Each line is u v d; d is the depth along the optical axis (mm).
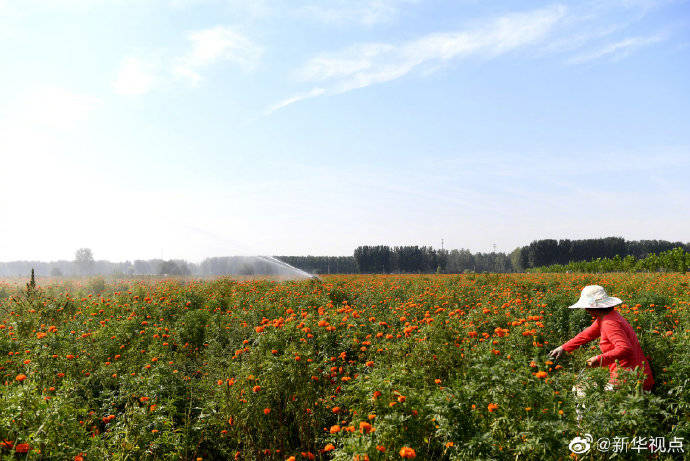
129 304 10562
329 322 6613
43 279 22719
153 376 4719
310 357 4719
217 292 14031
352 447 2859
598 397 3404
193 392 5078
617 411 3215
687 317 7383
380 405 3188
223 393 4410
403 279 22531
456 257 120562
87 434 3885
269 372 4352
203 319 9289
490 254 122062
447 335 5316
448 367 4914
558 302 9062
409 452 2701
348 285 17000
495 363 3537
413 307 9180
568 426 2914
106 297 12234
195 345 8195
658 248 108125
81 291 16375
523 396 3121
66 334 6848
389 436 3012
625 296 11375
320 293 12297
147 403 4227
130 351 6371
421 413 3150
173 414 4414
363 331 6527
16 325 7336
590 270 47281
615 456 3123
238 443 4156
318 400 4461
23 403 3367
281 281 18078
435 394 3383
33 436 3145
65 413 3514
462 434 3098
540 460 2848
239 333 8070
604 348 4348
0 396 3543
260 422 4090
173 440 3877
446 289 14227
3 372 5344
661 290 13258
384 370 3809
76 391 4793
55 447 3246
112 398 4727
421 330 5367
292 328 5738
